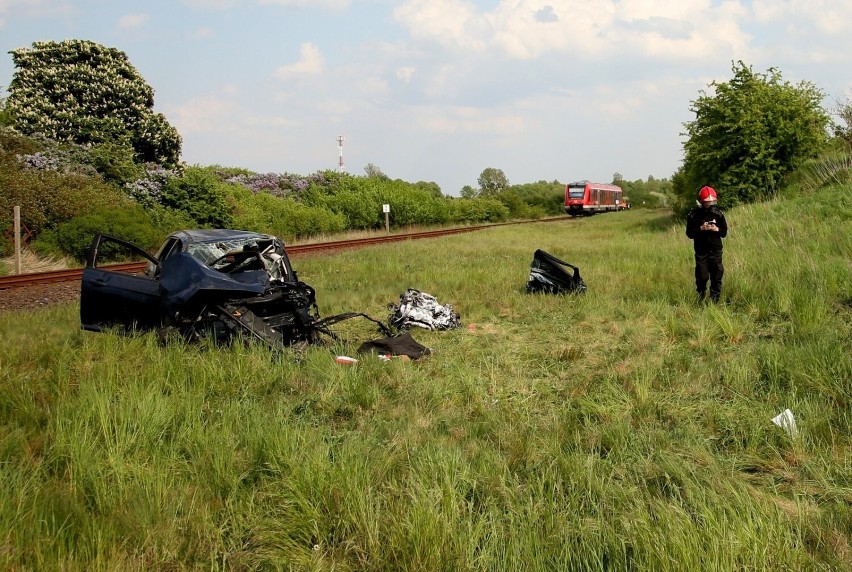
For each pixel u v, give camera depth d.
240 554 3.21
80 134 29.62
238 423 4.68
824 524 3.36
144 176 27.55
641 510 3.41
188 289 6.85
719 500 3.54
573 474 3.90
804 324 7.30
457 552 3.10
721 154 24.67
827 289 8.58
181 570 3.06
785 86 24.44
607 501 3.63
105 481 3.71
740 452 4.34
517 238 26.16
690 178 27.47
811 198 17.61
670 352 6.79
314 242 29.88
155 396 5.07
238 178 38.91
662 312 8.70
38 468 3.84
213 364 6.02
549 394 5.68
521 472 4.09
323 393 5.54
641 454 4.28
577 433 4.61
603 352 7.04
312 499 3.59
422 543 3.14
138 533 3.24
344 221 36.91
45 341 7.18
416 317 8.52
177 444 4.34
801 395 5.26
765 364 5.96
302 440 4.34
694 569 2.88
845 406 4.94
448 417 5.11
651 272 12.06
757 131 23.67
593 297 9.93
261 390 5.72
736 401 5.24
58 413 4.65
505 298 10.26
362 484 3.73
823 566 2.98
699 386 5.59
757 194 23.92
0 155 22.55
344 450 4.19
